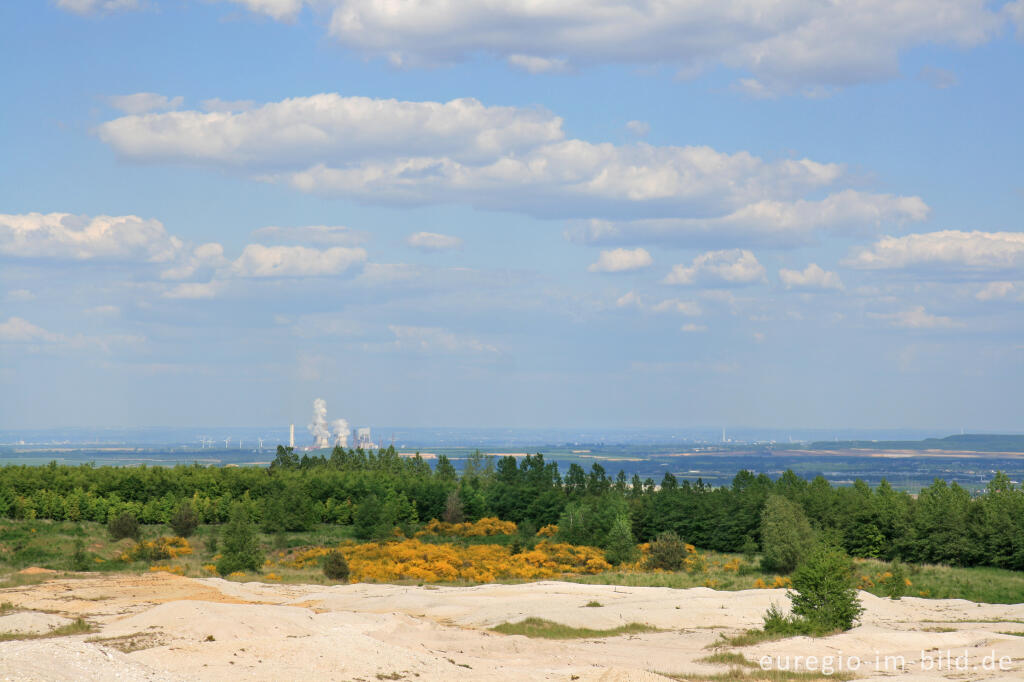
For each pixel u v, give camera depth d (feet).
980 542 307.58
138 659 94.48
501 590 223.10
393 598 198.39
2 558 291.17
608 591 220.84
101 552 315.58
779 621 155.84
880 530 348.18
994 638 138.21
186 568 277.44
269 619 124.16
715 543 387.96
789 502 311.27
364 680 94.43
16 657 83.71
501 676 98.32
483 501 444.96
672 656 130.52
